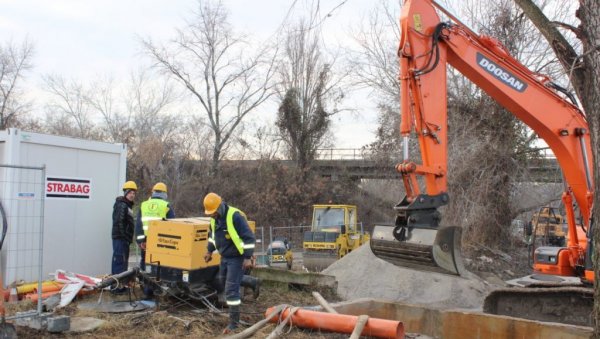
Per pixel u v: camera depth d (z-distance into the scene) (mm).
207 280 8312
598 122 5164
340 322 6914
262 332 7102
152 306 7977
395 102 24438
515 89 7828
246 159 39219
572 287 8484
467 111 19156
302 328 7258
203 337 6789
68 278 8391
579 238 8438
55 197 8891
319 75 37250
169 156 37406
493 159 18297
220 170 38125
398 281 12828
